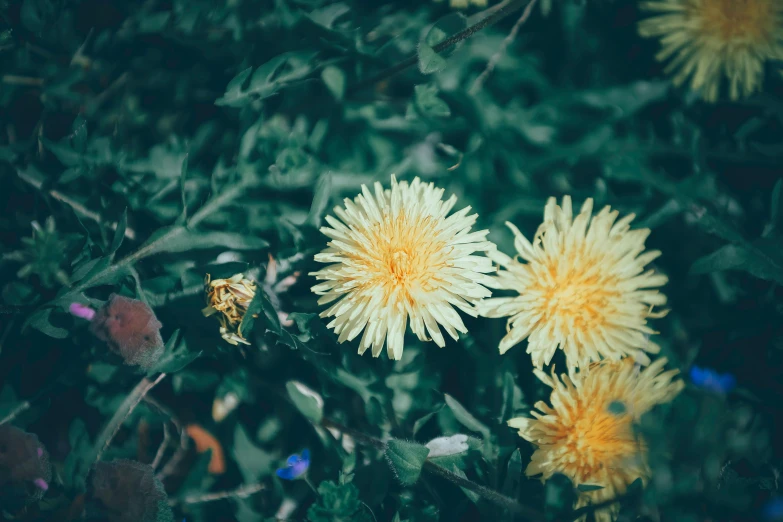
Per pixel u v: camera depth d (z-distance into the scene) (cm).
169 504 18
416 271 17
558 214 18
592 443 18
